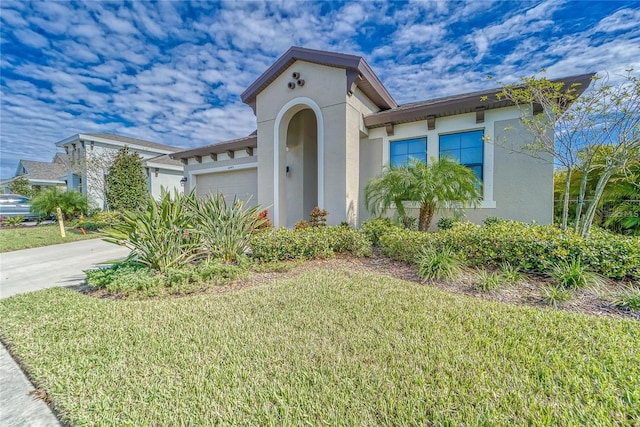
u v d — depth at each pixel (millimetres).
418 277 5926
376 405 2336
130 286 5371
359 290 5113
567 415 2203
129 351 3248
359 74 9969
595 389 2475
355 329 3652
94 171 23516
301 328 3725
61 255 10086
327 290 5137
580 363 2834
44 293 5562
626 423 2121
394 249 7141
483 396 2402
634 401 2328
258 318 4070
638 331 3434
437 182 8164
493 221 8453
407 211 10398
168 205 6512
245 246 7855
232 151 15820
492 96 8680
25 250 11094
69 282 6664
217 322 3980
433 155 10266
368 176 11609
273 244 7391
